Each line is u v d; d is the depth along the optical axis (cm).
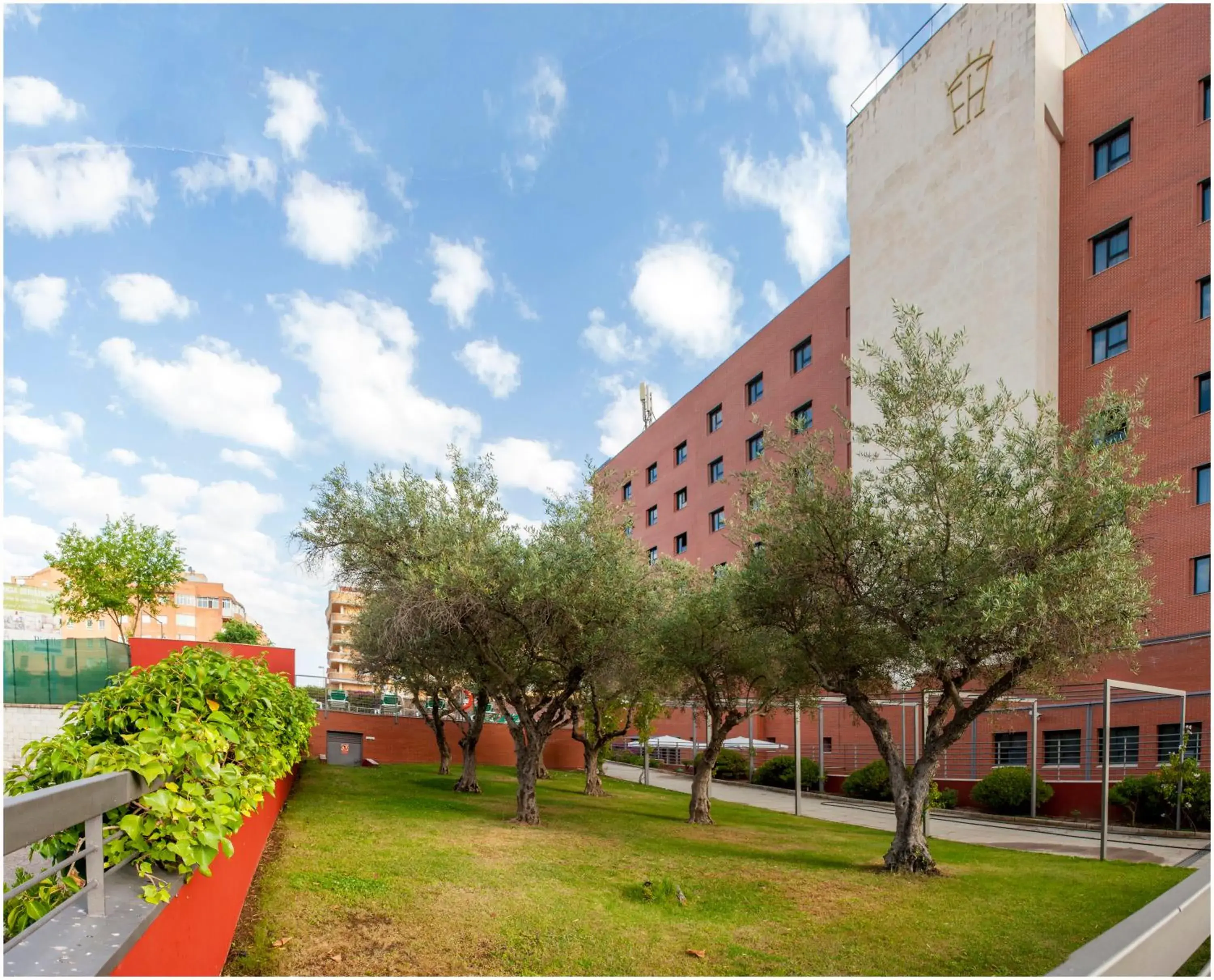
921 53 2873
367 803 1466
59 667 2230
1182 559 2038
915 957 625
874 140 3075
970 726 2464
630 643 1445
